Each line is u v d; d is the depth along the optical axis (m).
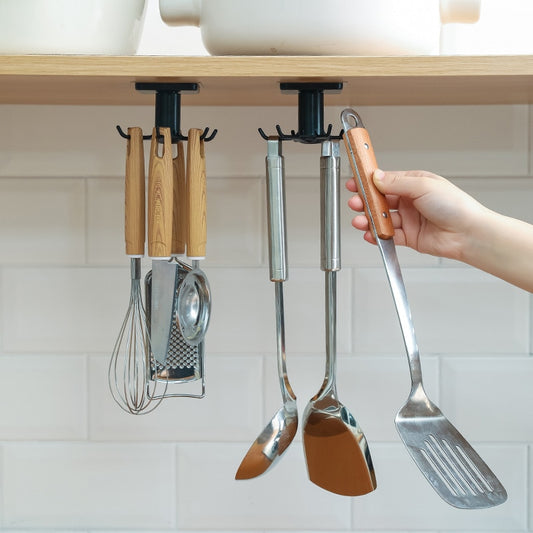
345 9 0.61
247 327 0.87
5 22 0.62
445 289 0.87
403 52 0.63
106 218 0.86
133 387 0.87
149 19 0.84
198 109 0.85
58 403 0.87
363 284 0.87
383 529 0.87
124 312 0.87
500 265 0.70
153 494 0.88
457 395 0.87
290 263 0.86
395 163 0.86
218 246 0.86
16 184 0.86
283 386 0.78
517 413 0.87
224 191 0.86
